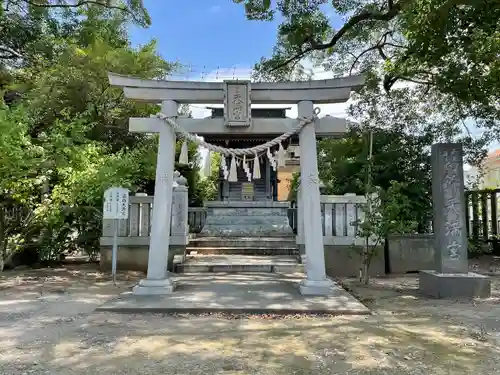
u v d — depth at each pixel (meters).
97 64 14.02
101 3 15.73
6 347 4.49
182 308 6.14
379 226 8.76
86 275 9.62
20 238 9.86
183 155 7.86
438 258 7.82
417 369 3.89
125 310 6.12
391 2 11.84
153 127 7.74
